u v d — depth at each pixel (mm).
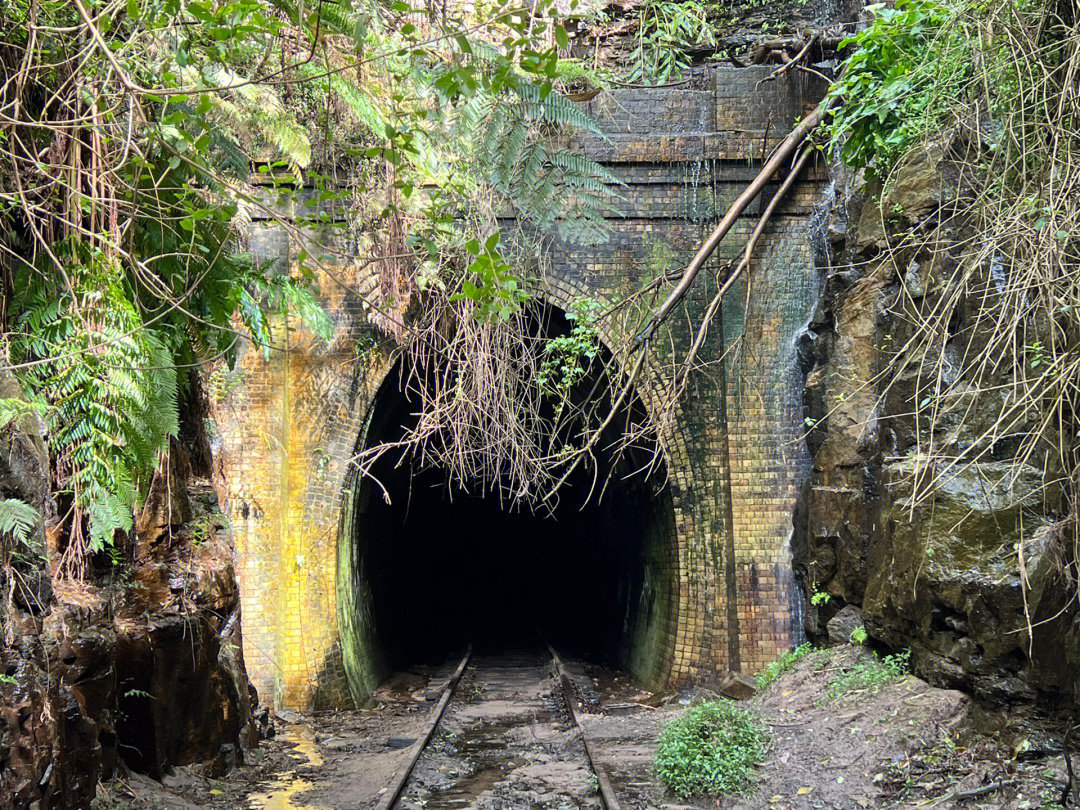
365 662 15633
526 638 26125
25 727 5066
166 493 8383
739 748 8898
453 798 9516
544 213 4926
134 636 7496
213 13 4062
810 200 13789
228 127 5727
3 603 5211
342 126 8164
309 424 13648
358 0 4512
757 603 13500
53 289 5926
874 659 10359
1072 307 5695
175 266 6633
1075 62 5348
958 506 8562
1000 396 8594
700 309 13836
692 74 14438
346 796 8930
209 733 8969
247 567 13453
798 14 14516
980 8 6160
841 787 7957
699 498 13727
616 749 11023
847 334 12297
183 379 7543
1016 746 7375
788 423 13695
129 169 6188
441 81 4059
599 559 21531
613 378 12508
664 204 13828
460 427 12227
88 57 5137
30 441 5531
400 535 19766
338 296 13703
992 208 6121
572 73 5848
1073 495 6535
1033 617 7344
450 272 11039
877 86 9398
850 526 11898
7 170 5812
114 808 6676
